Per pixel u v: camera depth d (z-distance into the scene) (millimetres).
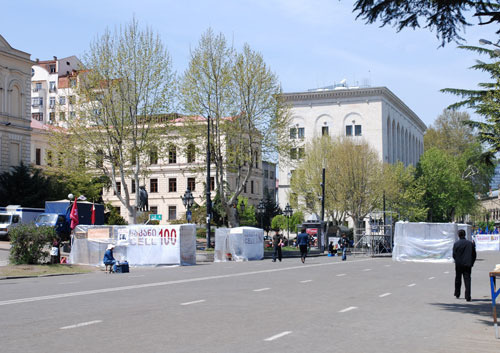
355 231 64875
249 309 13438
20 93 70812
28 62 71562
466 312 13750
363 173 69312
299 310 13414
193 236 35125
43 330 10352
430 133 116312
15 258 29609
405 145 118312
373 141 99000
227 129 48844
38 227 30547
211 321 11531
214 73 48812
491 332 10977
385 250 54094
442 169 91688
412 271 29016
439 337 10250
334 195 69562
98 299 15336
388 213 68625
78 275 27031
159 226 33562
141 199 52562
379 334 10398
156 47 50031
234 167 51312
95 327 10695
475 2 10578
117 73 49094
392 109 107500
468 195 93625
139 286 19391
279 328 10805
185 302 14688
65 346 8891
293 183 72188
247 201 86625
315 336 10031
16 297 15961
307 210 72625
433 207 92375
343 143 73125
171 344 9094
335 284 20656
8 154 68250
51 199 63156
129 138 50188
